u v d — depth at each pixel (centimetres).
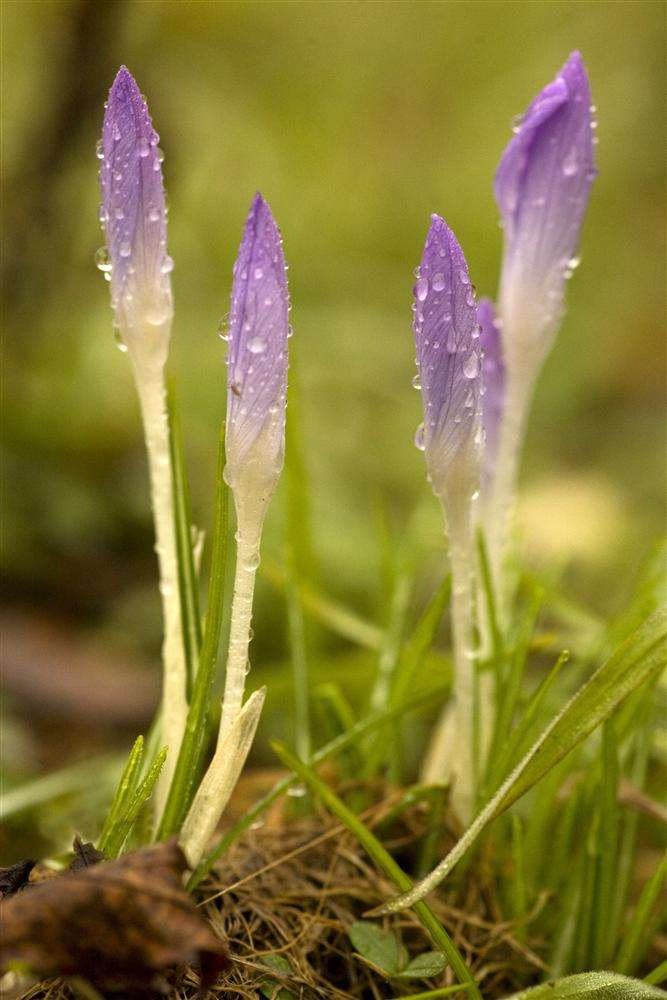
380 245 122
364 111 112
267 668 60
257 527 37
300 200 110
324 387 94
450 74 119
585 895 40
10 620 60
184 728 39
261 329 36
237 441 36
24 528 65
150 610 64
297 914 40
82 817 44
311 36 96
